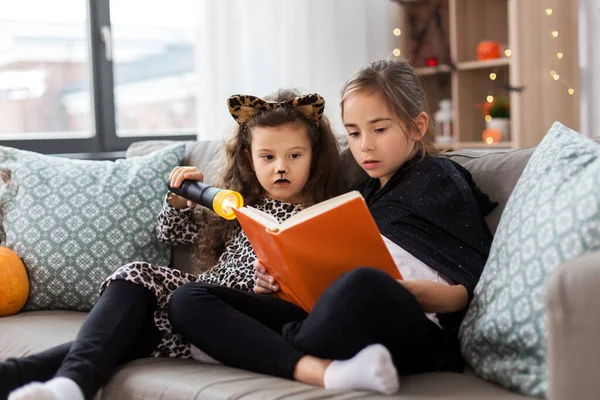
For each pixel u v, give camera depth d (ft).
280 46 9.44
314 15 9.71
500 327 3.37
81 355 3.87
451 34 9.98
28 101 9.41
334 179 5.21
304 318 4.20
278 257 3.78
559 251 3.23
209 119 9.05
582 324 2.46
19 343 4.63
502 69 9.93
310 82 9.66
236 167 5.30
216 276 5.04
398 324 3.45
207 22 8.99
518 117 8.79
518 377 3.25
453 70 9.91
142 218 5.64
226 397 3.34
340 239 3.57
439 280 4.06
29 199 5.71
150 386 3.71
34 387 3.45
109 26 9.37
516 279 3.39
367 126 4.58
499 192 4.49
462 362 3.76
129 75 10.21
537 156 3.91
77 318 5.17
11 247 5.65
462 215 4.23
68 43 9.45
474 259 4.06
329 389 3.37
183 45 10.61
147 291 4.35
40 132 9.50
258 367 3.69
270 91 9.38
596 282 2.44
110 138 9.45
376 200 4.66
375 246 3.59
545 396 3.11
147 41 10.28
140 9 10.07
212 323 3.86
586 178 3.31
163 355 4.36
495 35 10.28
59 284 5.46
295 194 5.15
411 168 4.58
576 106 9.27
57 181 5.77
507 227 3.68
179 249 5.73
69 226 5.54
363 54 10.23
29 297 5.50
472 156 4.87
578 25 9.25
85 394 3.73
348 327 3.41
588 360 2.44
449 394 3.23
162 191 5.80
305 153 5.01
